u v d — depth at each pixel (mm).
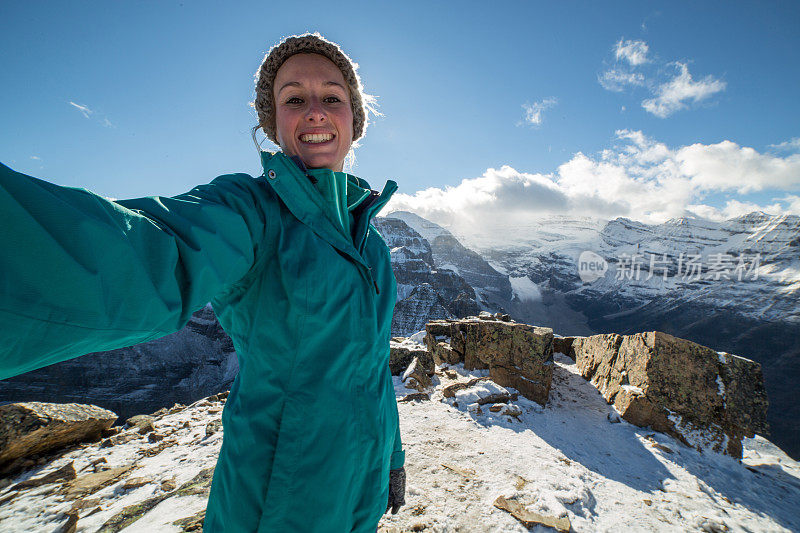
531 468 4566
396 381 7895
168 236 678
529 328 8250
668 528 3855
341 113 1450
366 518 1160
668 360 6859
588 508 3934
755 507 4684
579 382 8594
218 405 7820
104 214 571
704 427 6355
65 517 3678
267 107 1686
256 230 963
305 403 994
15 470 5145
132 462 5105
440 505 3660
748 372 6793
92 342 507
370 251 1441
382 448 1216
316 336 1013
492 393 7070
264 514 979
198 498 3629
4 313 390
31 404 5754
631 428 6598
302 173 1114
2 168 427
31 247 422
